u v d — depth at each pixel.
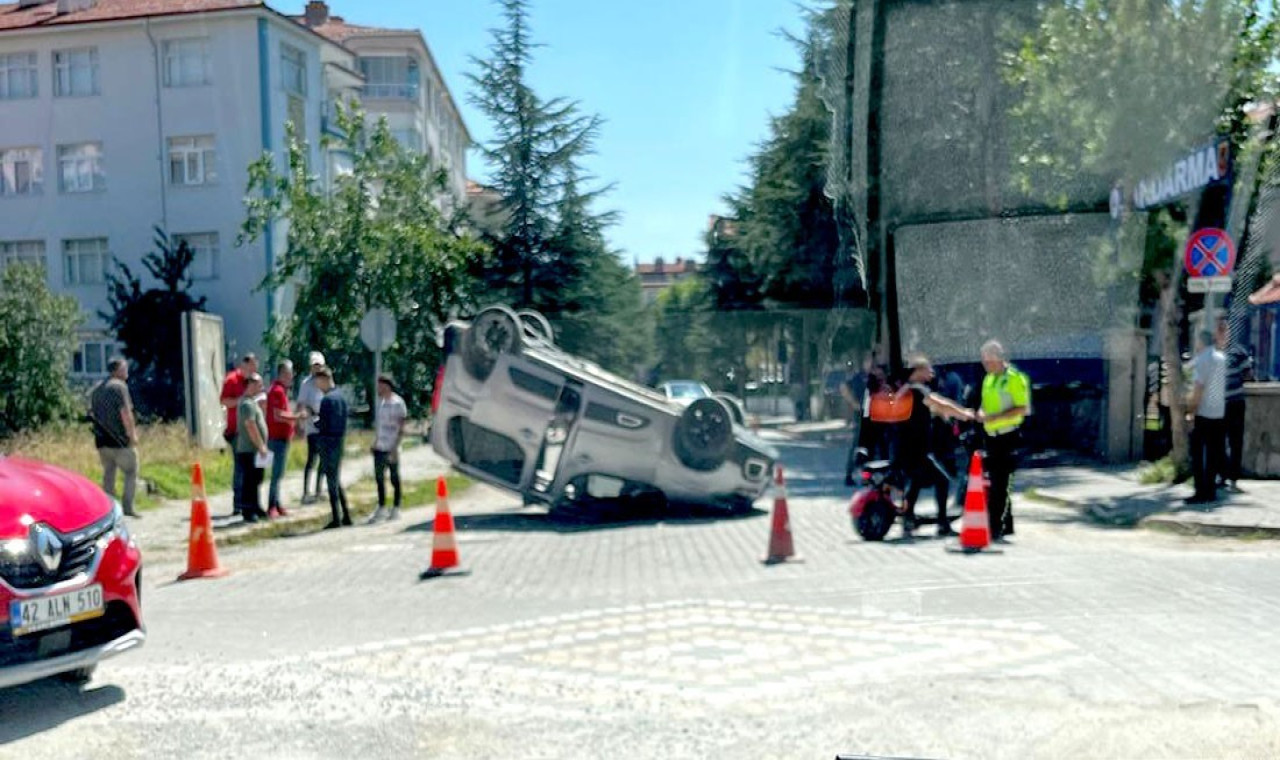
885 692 5.09
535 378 11.32
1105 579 7.06
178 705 5.48
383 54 51.69
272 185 34.12
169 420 30.64
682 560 9.46
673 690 5.41
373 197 34.22
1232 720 4.43
